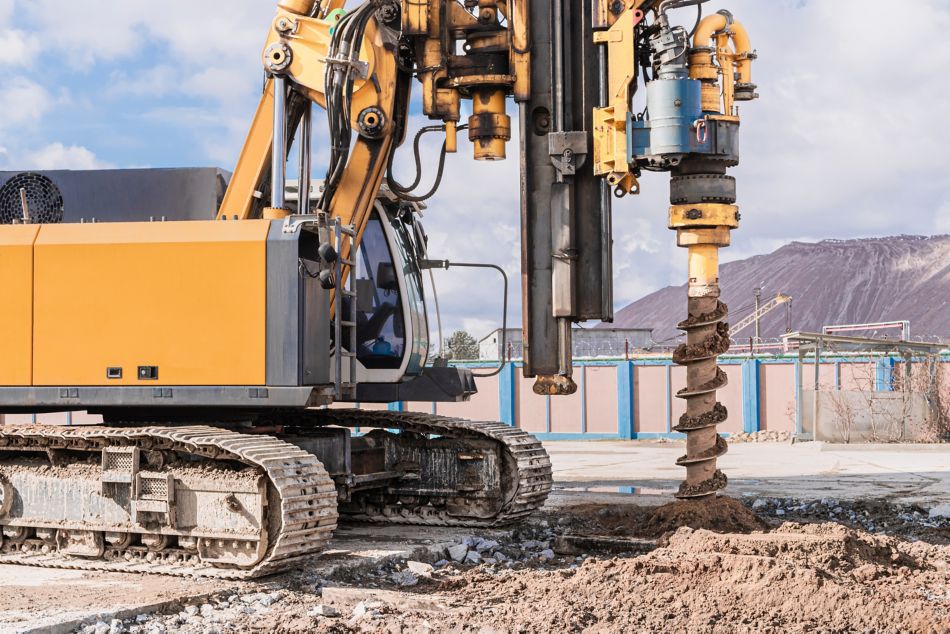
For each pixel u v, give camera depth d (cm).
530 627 689
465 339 6344
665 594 748
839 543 866
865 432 2520
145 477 874
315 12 1048
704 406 1045
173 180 1026
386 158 1042
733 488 1510
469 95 1053
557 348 1033
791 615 707
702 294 1033
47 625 668
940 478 1667
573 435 3112
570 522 1157
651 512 1098
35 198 1034
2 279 920
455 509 1112
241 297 884
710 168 1015
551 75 1027
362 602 763
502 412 3158
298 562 858
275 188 999
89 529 890
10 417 2614
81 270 910
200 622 717
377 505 1138
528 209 1037
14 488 928
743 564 786
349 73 995
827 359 2927
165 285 896
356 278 1085
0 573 864
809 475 1736
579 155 1016
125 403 894
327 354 934
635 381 3081
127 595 766
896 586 788
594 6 1008
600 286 1027
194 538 864
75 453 930
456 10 1046
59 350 909
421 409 3136
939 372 2636
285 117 1012
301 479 839
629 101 1011
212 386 882
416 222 1216
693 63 1012
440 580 865
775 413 2989
